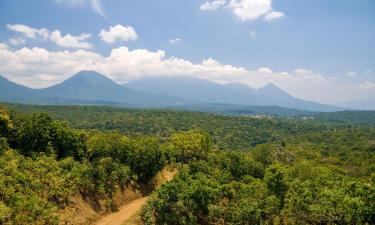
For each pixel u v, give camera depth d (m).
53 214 40.59
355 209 41.41
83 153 56.31
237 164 84.44
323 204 44.50
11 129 51.56
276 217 52.38
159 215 48.34
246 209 49.47
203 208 49.28
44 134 51.69
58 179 44.84
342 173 96.25
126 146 63.22
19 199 37.78
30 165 45.53
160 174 75.25
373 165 105.75
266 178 57.44
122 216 51.88
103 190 53.19
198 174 60.12
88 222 46.69
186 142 87.44
